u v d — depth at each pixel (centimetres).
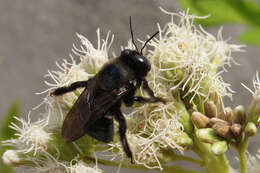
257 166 23
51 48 39
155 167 22
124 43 32
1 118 38
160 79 23
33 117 32
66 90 23
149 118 23
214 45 23
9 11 42
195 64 22
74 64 23
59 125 23
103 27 34
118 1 33
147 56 23
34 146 23
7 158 23
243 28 30
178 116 22
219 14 23
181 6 23
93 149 23
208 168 23
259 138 29
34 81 39
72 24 38
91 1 35
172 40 23
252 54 31
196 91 22
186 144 22
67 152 23
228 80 31
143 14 29
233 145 22
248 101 31
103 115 23
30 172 24
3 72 41
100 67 23
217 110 23
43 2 40
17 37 41
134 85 23
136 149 22
